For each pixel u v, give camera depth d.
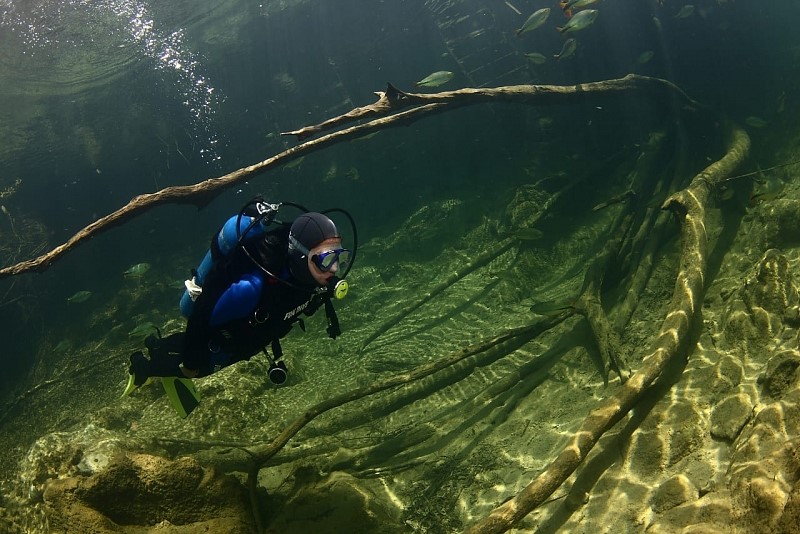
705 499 1.91
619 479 2.47
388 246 8.16
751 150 5.45
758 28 7.02
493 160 8.27
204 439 4.27
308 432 4.00
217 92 10.91
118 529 2.50
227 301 1.83
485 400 3.80
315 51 10.26
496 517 2.27
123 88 11.03
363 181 9.30
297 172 9.69
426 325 5.96
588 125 7.42
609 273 4.50
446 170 8.79
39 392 7.36
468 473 3.09
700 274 3.35
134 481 2.65
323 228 1.88
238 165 10.84
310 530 2.71
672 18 7.11
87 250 10.84
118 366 7.43
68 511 2.50
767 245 3.86
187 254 10.73
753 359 2.71
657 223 4.88
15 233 10.62
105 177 11.06
